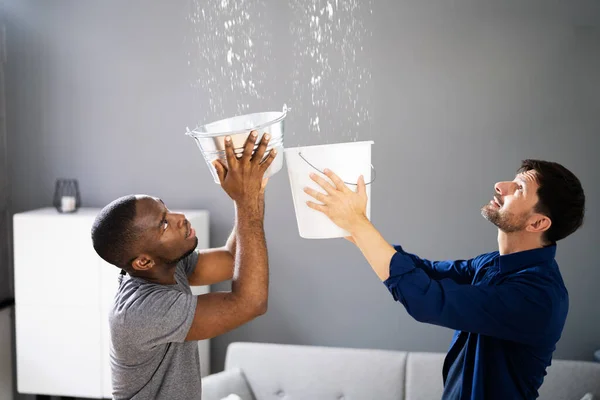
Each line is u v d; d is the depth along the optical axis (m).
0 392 3.32
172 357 1.54
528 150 3.12
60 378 3.04
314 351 3.06
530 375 1.71
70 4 3.35
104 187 3.39
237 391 2.95
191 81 3.29
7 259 3.43
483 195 3.15
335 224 1.63
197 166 3.33
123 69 3.34
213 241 3.36
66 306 3.02
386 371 2.98
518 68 3.10
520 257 1.74
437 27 3.13
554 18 3.07
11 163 3.44
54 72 3.38
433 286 1.59
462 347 1.85
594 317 3.12
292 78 3.21
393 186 3.20
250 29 3.22
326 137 3.20
